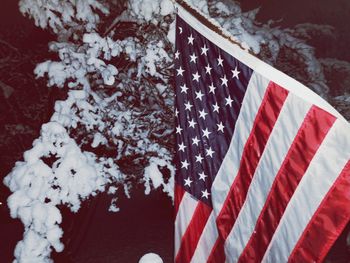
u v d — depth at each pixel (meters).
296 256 1.12
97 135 2.21
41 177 1.77
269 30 3.35
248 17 3.34
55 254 2.74
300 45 3.25
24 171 1.77
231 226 1.23
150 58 2.25
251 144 1.18
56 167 1.91
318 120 1.07
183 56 1.28
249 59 1.17
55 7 2.16
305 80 3.36
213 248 1.31
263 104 1.15
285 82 1.12
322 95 3.27
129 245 5.20
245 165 1.20
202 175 1.28
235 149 1.22
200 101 1.26
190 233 1.33
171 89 2.60
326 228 1.08
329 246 1.07
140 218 6.29
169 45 2.31
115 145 2.54
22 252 1.71
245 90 1.18
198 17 1.24
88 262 4.71
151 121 2.62
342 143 1.05
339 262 4.26
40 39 3.54
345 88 4.07
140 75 2.48
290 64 3.47
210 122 1.25
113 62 2.67
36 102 3.56
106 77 2.06
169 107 2.65
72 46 2.23
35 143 1.81
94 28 2.39
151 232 5.64
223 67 1.21
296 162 1.11
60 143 1.88
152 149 2.45
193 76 1.27
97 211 6.82
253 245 1.20
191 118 1.28
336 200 1.06
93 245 5.21
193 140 1.28
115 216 6.47
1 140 3.79
